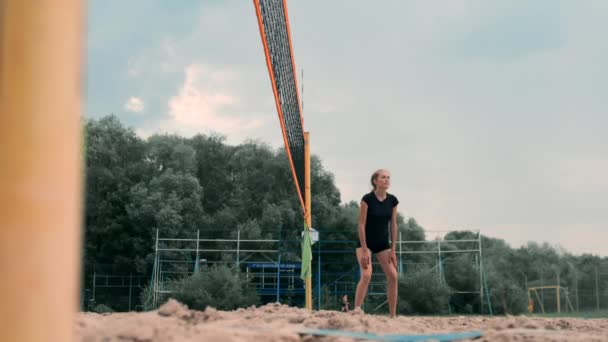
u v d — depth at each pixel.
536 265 44.09
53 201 1.22
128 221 42.25
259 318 3.37
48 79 1.24
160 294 32.59
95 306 37.34
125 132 47.03
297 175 12.12
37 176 1.20
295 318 3.40
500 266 43.31
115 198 42.62
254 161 49.00
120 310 39.75
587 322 4.23
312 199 46.00
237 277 32.31
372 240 5.66
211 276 32.06
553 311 34.69
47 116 1.23
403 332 3.21
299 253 42.91
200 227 43.88
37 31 1.24
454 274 34.81
